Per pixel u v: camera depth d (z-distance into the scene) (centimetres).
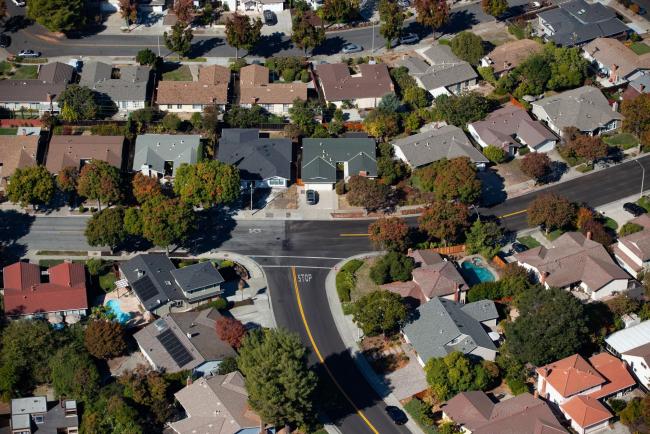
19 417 19788
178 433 19500
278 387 19238
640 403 19962
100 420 19775
